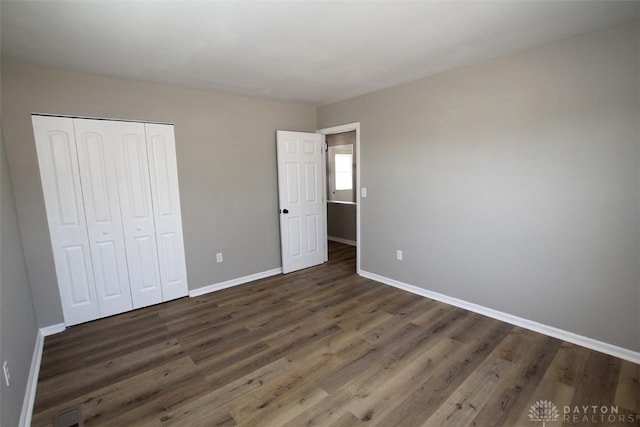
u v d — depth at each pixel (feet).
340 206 20.31
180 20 6.31
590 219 7.61
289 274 14.26
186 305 11.12
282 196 13.87
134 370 7.40
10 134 8.40
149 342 8.66
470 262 10.02
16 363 6.03
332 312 10.28
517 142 8.60
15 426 5.35
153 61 8.50
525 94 8.34
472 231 9.85
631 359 7.30
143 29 6.65
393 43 7.70
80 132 9.44
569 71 7.60
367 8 6.03
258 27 6.70
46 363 7.76
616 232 7.29
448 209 10.37
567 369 7.09
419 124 10.85
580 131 7.56
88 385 6.89
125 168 10.27
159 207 11.03
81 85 9.36
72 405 6.30
